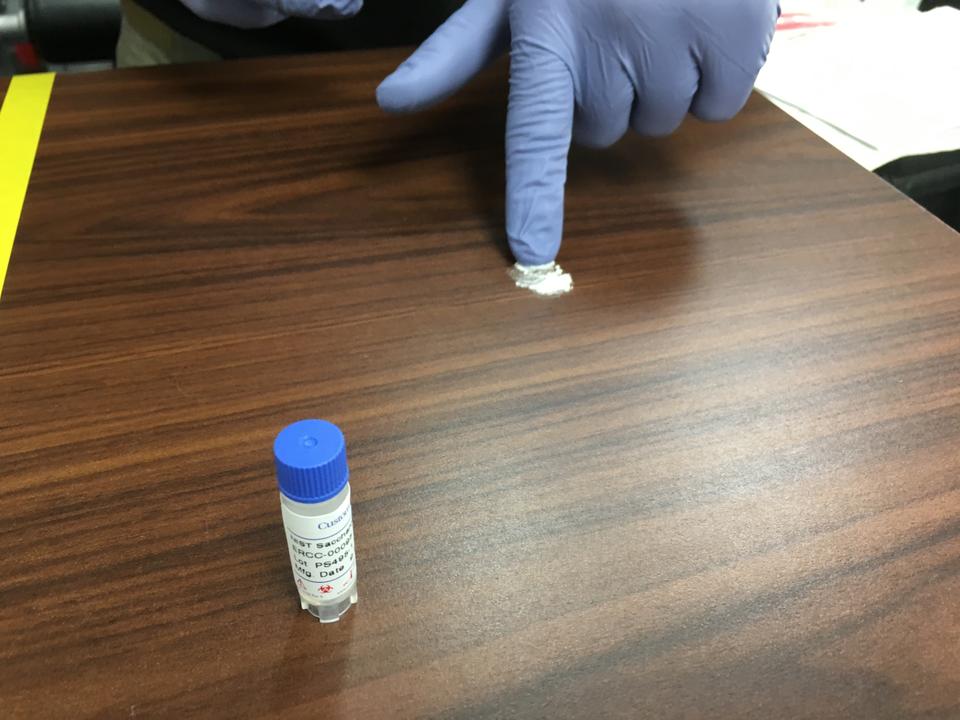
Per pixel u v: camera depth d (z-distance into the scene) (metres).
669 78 0.27
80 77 0.35
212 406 0.21
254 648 0.17
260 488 0.19
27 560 0.18
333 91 0.35
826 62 0.41
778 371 0.23
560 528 0.19
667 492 0.20
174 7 0.45
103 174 0.30
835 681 0.16
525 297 0.26
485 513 0.19
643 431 0.21
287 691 0.16
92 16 0.43
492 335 0.24
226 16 0.35
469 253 0.27
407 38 0.44
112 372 0.22
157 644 0.17
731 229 0.29
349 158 0.31
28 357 0.23
